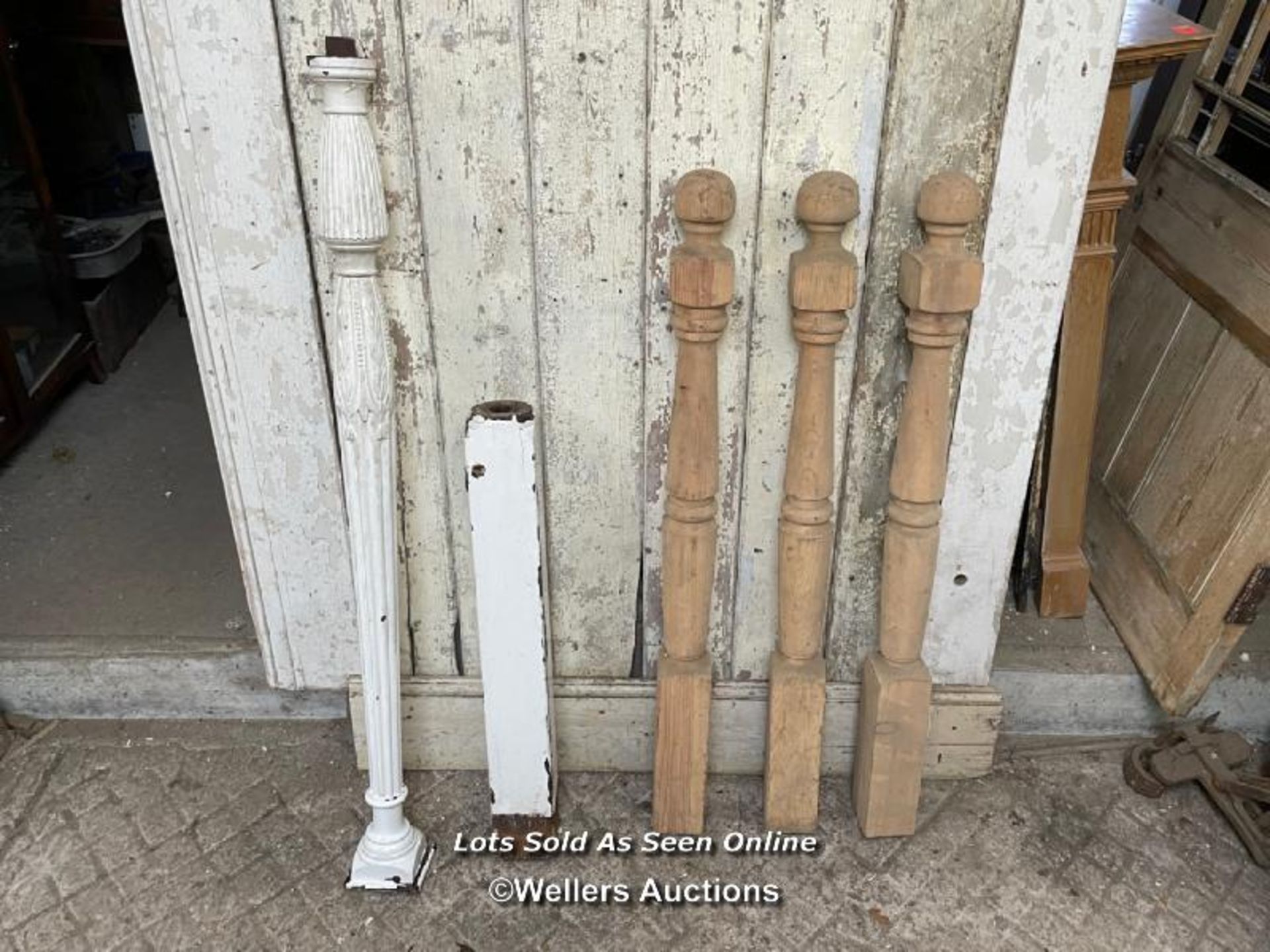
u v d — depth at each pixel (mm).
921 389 1459
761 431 1562
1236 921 1625
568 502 1629
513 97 1345
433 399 1551
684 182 1336
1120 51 1608
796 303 1391
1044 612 2002
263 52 1313
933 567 1580
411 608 1730
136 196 3264
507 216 1419
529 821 1710
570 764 1860
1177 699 1771
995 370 1518
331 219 1306
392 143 1374
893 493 1545
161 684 1938
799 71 1330
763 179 1396
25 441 2648
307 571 1703
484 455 1414
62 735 1932
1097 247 1746
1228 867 1709
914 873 1693
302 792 1827
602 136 1366
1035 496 1945
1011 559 1672
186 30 1299
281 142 1367
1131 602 1936
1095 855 1724
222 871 1688
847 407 1554
